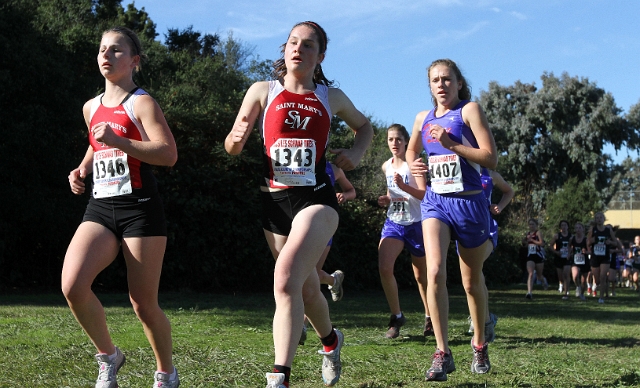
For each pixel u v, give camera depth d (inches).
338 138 680.4
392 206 243.0
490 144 160.1
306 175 129.3
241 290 564.4
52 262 536.1
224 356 181.8
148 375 153.3
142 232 123.0
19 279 517.0
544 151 1342.3
